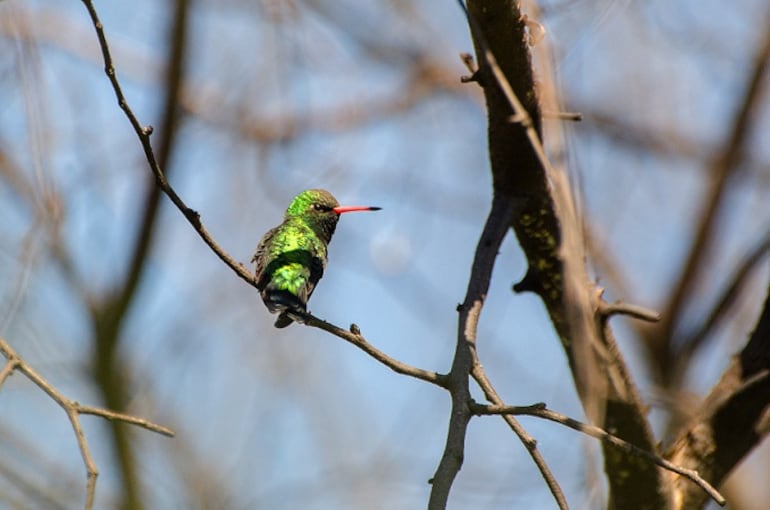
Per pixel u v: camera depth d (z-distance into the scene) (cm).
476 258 892
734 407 923
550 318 965
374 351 755
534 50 902
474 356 757
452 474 680
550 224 929
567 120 865
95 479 735
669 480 902
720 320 1587
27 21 1259
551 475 696
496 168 934
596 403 832
